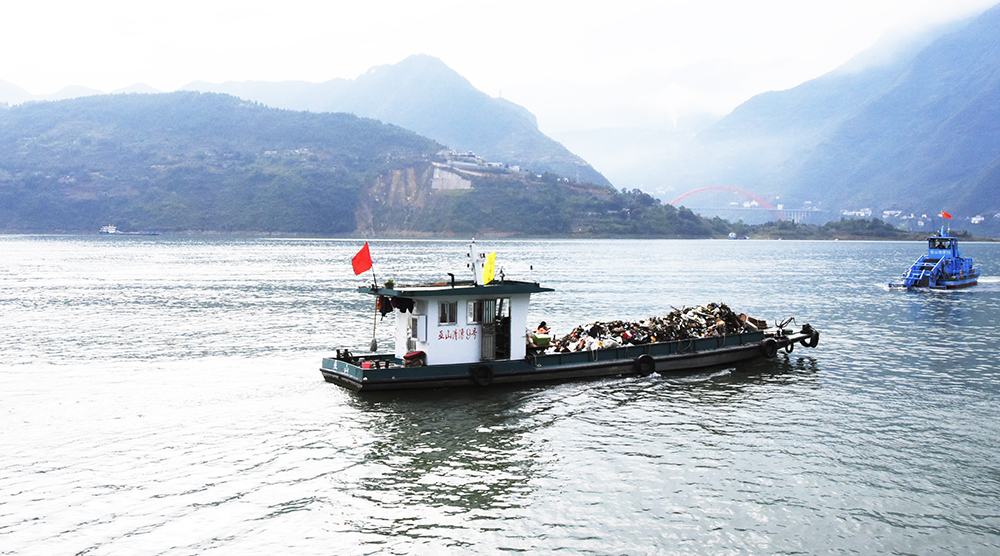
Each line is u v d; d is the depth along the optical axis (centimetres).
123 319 5666
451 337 3142
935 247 9081
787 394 3155
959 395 3156
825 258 18588
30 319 5647
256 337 4750
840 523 1861
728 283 9525
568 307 6469
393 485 2097
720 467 2242
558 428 2630
